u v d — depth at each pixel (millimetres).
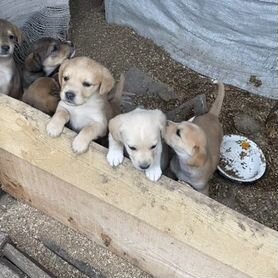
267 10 872
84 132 657
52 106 749
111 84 689
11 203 828
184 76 1004
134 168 617
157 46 1043
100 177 630
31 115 660
